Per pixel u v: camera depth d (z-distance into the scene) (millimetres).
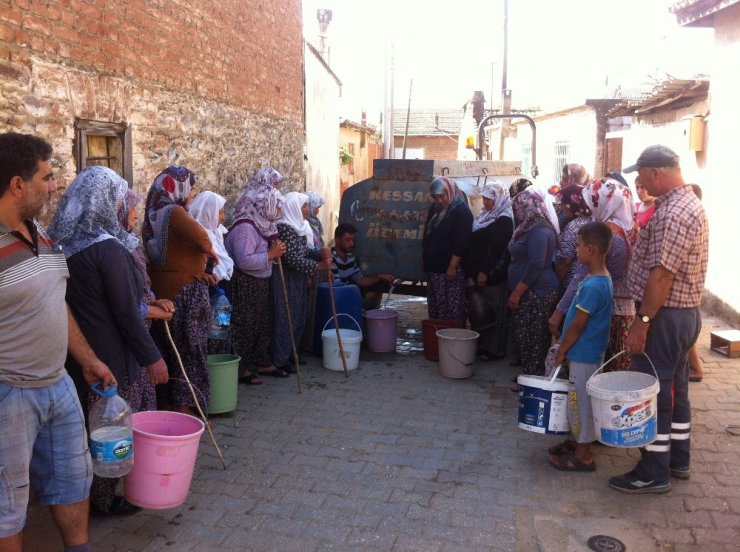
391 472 4449
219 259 5297
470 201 7801
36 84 4238
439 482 4312
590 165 15969
